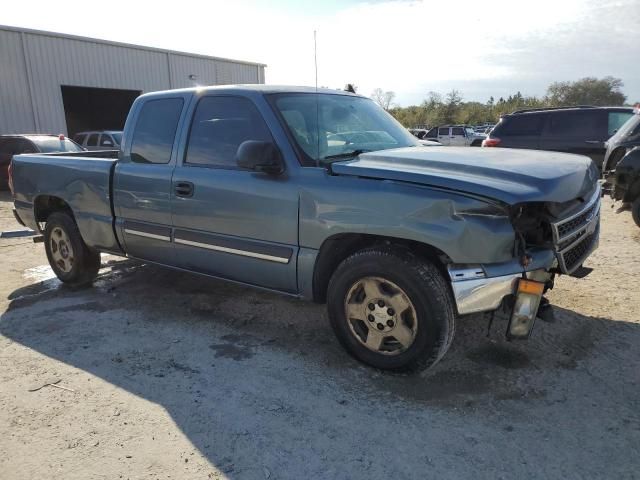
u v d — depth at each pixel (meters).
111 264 6.20
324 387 3.22
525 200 2.81
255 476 2.44
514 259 2.94
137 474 2.47
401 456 2.56
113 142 16.38
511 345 3.70
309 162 3.53
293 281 3.62
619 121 11.66
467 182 2.90
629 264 5.59
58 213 5.37
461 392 3.12
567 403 2.97
